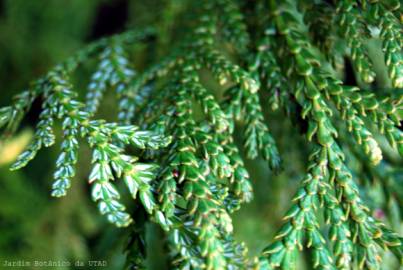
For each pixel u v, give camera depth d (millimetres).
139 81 313
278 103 289
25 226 402
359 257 256
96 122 267
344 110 271
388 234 256
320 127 269
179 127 269
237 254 253
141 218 270
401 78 262
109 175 256
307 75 280
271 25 302
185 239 249
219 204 247
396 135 265
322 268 252
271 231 384
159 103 286
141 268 261
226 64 291
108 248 381
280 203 381
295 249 254
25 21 449
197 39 313
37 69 452
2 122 290
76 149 263
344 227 257
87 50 329
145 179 255
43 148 431
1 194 405
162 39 354
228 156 271
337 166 264
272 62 294
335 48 292
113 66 326
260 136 285
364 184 309
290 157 343
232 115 284
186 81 289
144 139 260
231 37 316
